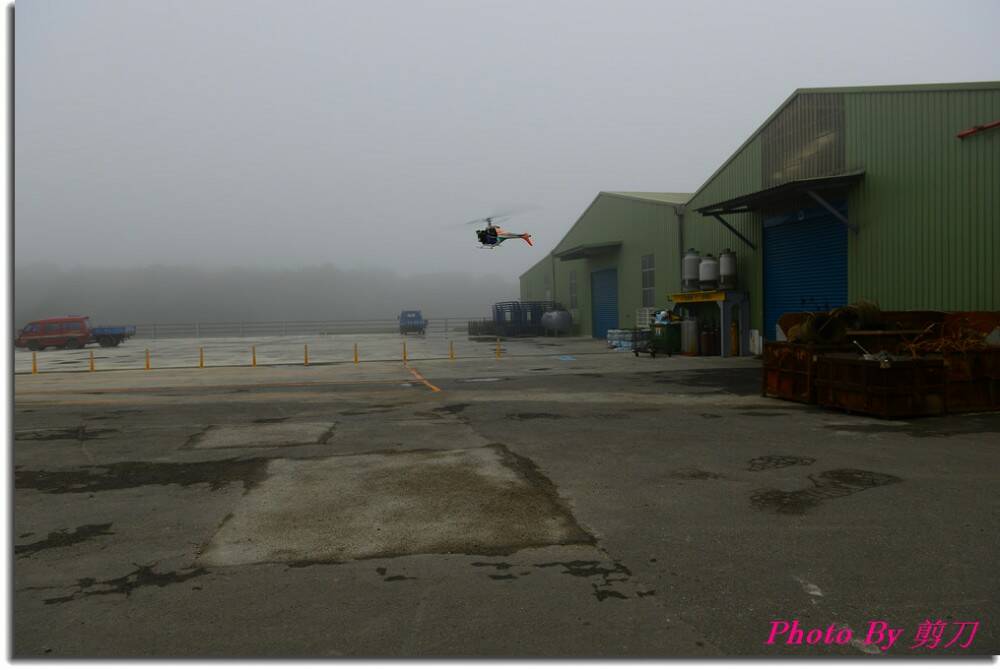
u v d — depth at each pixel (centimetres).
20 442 923
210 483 686
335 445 872
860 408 1059
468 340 4309
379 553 478
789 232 2167
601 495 617
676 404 1220
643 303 3359
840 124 1886
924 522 530
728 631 355
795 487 637
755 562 451
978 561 449
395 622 369
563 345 3491
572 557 464
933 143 1581
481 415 1113
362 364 2409
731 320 2406
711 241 2680
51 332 4141
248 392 1531
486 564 454
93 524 555
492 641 346
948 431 918
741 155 2427
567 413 1123
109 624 371
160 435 963
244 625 368
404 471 720
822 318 1252
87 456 826
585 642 344
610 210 3784
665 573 434
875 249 1766
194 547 496
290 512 579
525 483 663
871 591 404
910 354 1130
